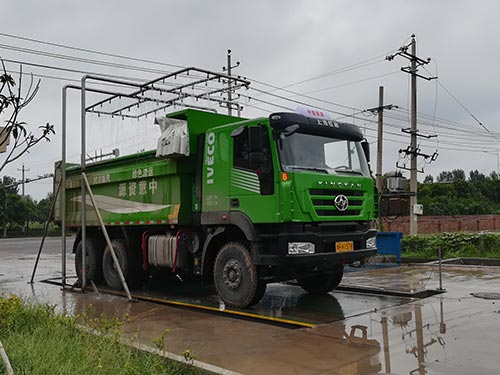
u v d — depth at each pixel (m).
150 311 8.27
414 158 23.62
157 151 9.73
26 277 14.13
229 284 8.55
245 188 8.29
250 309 8.49
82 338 5.23
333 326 6.87
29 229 59.97
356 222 8.65
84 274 10.98
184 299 9.88
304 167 8.04
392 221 25.45
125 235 11.23
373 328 6.66
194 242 9.63
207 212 9.02
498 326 6.48
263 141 8.02
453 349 5.50
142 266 11.03
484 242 16.20
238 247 8.48
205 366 4.91
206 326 7.20
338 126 8.71
